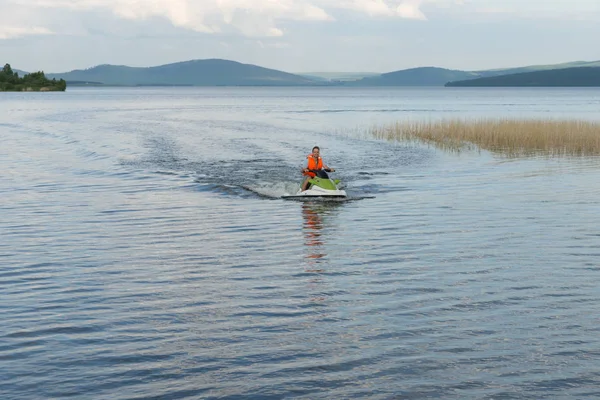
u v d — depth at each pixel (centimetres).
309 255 1483
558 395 796
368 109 10394
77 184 2588
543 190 2384
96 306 1136
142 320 1065
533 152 3672
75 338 988
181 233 1723
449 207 2067
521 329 1006
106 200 2231
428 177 2772
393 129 4912
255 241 1628
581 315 1066
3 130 5456
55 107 10581
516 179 2673
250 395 803
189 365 890
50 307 1133
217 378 850
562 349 929
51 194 2350
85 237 1677
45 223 1853
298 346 950
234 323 1046
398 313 1084
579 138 3806
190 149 3972
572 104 12519
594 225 1772
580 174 2794
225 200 2239
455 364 884
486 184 2552
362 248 1544
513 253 1475
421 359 900
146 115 8106
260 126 6053
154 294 1201
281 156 3597
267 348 944
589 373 853
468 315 1071
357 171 2977
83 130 5484
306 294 1191
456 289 1212
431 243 1585
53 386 829
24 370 877
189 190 2447
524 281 1258
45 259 1460
